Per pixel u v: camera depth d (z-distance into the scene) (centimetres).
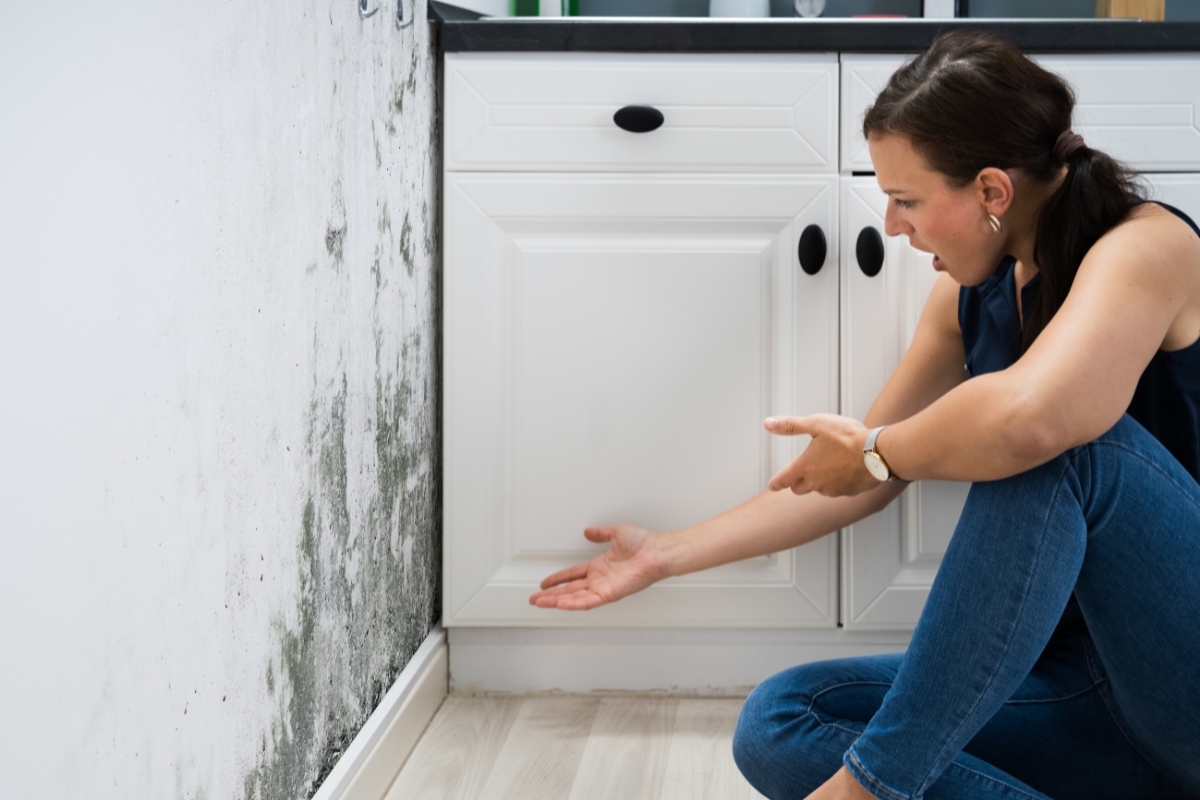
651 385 137
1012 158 84
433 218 139
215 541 71
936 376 118
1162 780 91
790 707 95
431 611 143
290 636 87
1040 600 76
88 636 55
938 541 137
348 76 100
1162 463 79
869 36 132
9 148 48
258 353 78
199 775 70
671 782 118
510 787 117
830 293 136
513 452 139
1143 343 77
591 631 144
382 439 116
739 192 135
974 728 78
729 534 128
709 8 186
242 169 74
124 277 58
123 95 57
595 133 135
